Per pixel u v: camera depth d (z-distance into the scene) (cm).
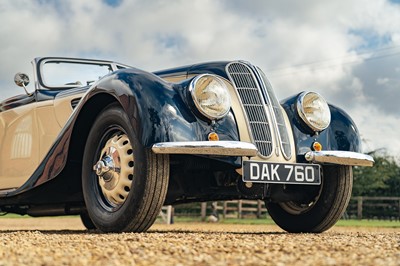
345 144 426
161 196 355
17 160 494
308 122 414
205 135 362
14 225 903
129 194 359
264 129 392
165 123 348
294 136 412
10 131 506
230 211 2044
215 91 368
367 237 349
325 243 289
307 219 444
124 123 367
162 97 356
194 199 455
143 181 351
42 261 217
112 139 382
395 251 259
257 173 376
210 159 386
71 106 449
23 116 495
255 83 407
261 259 227
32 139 481
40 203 492
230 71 408
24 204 503
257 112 395
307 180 396
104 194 385
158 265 212
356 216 2144
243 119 386
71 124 401
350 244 285
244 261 221
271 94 412
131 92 357
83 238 316
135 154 356
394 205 2072
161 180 353
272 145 391
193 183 408
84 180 395
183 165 388
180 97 365
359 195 2603
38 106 481
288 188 432
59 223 1057
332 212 431
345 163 409
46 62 509
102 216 379
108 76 378
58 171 409
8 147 505
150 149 350
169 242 289
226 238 318
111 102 394
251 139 382
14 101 512
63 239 311
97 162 387
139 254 241
